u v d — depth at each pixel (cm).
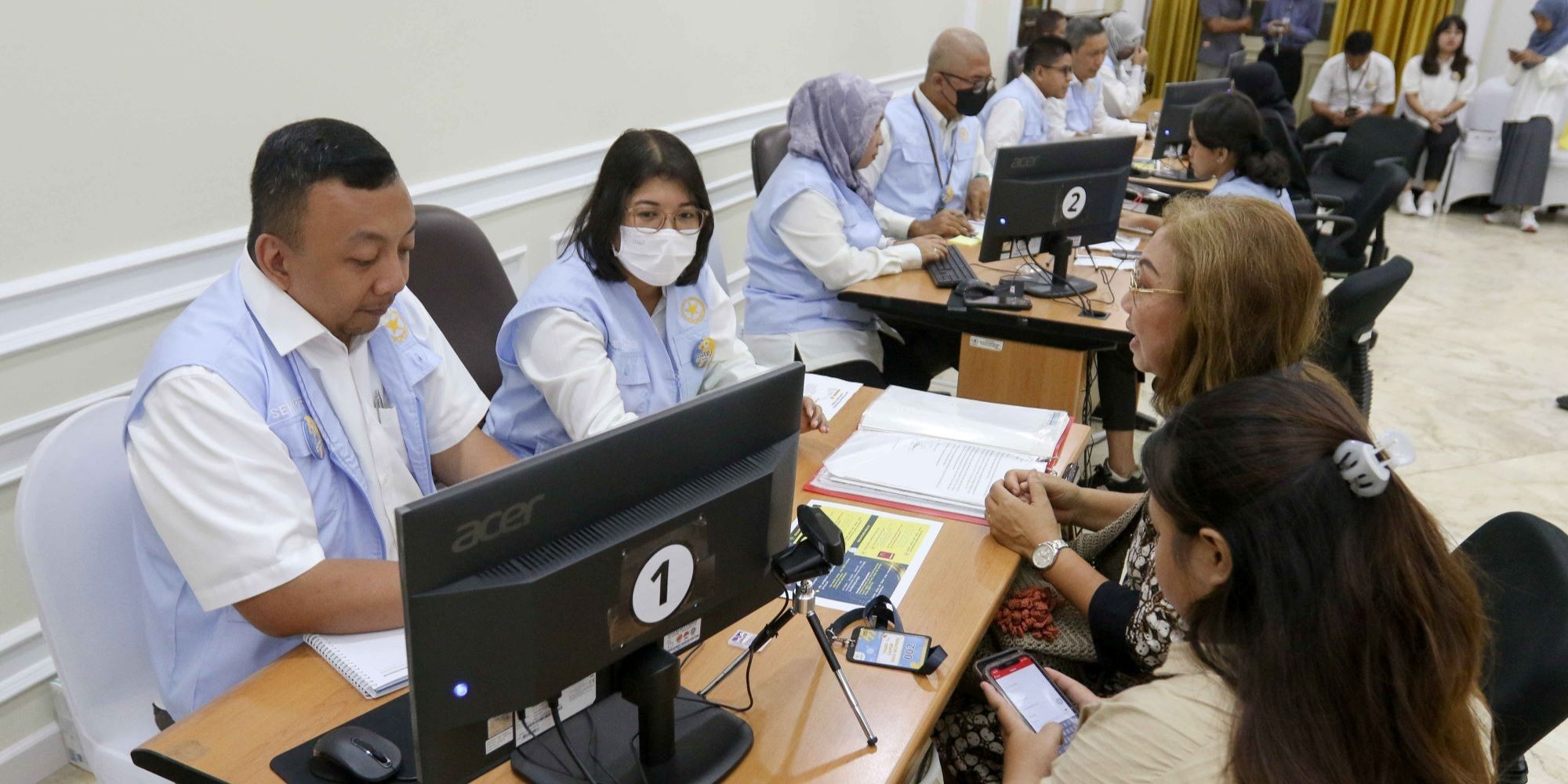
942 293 279
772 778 110
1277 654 84
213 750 111
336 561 132
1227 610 89
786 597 127
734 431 111
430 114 261
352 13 234
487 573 91
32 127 181
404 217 136
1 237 180
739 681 125
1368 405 290
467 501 87
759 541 116
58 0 180
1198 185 455
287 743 112
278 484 132
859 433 191
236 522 127
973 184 370
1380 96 721
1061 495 170
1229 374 140
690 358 193
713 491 108
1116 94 625
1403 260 274
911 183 357
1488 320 520
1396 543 83
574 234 183
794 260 291
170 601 136
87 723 137
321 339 141
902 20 538
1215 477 87
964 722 161
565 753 112
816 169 283
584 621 98
